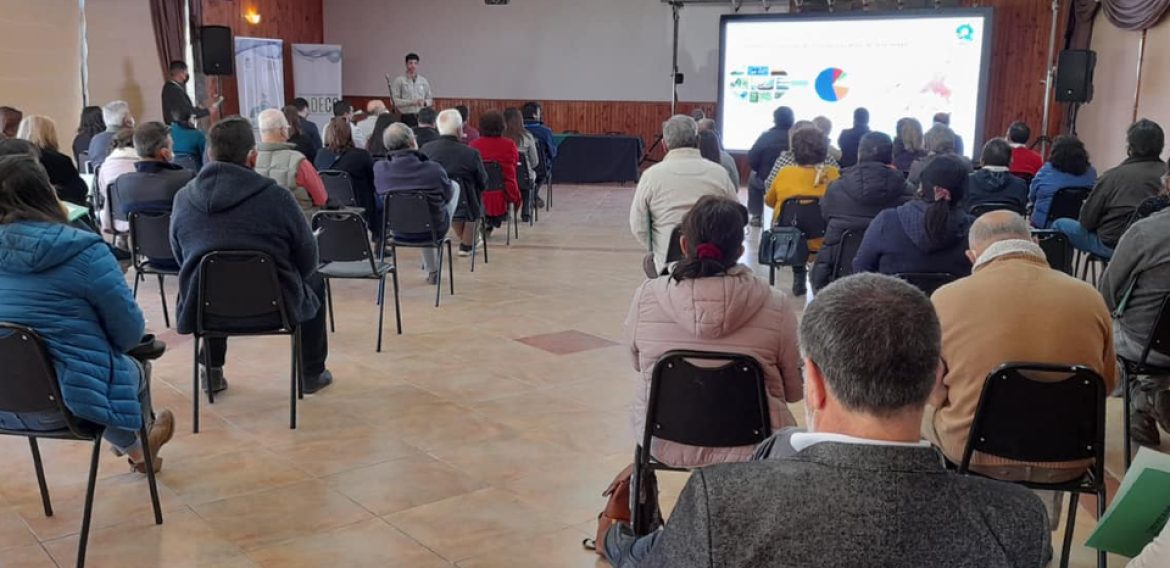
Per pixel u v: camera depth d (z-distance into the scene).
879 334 1.08
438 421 3.71
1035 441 2.25
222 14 11.53
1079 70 9.02
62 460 3.26
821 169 5.29
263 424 3.65
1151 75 8.52
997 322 2.27
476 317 5.32
